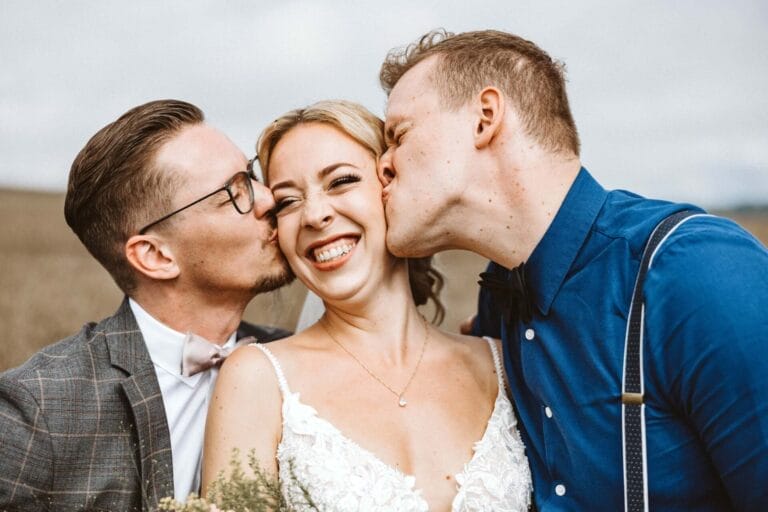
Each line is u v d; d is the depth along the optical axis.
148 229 2.62
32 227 12.37
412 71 2.38
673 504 1.98
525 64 2.29
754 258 1.94
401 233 2.35
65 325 6.60
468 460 2.30
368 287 2.44
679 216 2.08
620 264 2.08
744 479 1.86
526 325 2.25
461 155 2.25
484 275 2.37
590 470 2.06
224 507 1.81
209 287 2.67
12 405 2.32
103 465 2.37
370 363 2.46
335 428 2.28
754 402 1.83
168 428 2.46
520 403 2.36
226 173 2.63
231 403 2.33
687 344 1.91
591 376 2.07
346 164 2.41
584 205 2.18
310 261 2.48
